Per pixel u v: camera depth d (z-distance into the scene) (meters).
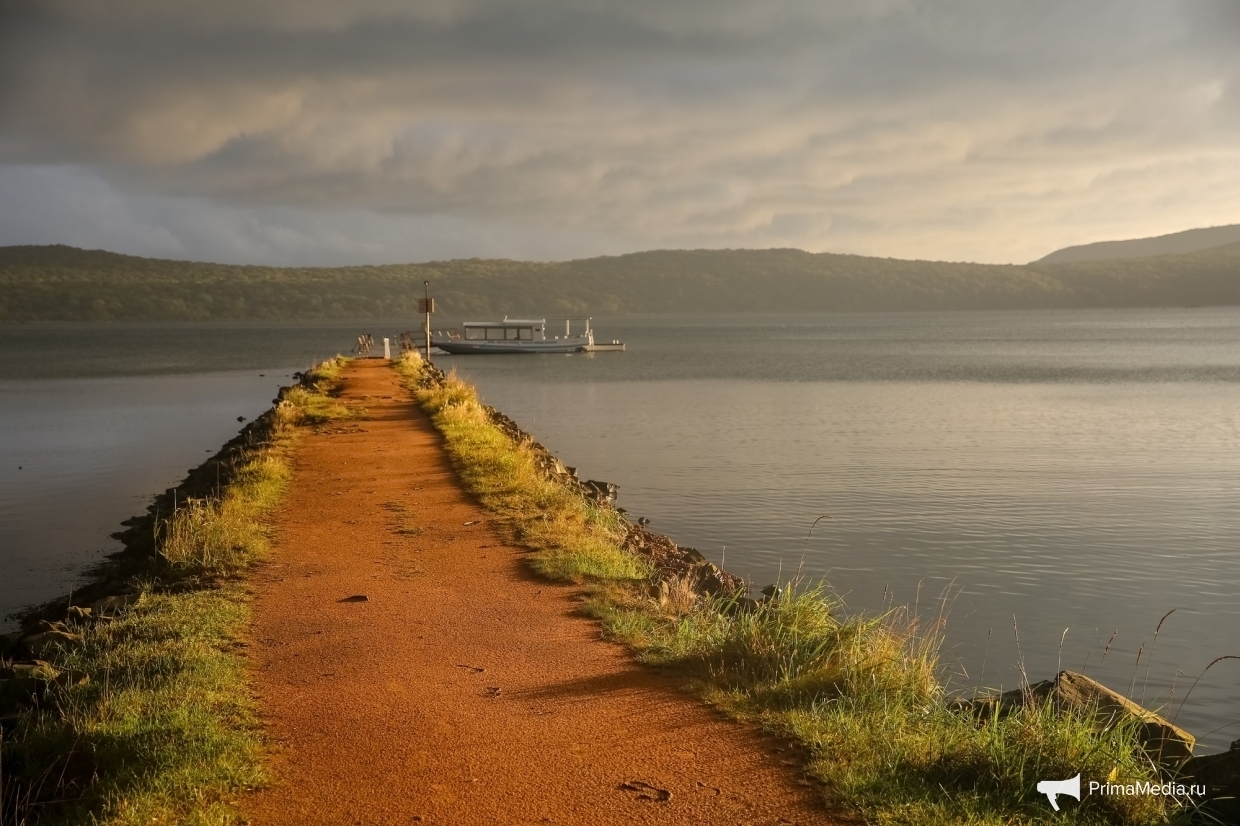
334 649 8.47
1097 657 14.06
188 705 6.96
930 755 6.25
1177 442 37.91
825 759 6.23
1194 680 13.28
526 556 11.85
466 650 8.47
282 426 24.23
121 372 81.19
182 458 32.25
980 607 16.30
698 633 8.95
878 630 8.76
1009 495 26.02
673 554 15.82
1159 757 6.66
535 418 46.47
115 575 13.04
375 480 17.17
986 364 94.00
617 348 120.06
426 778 5.99
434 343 110.31
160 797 5.62
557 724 6.85
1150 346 130.62
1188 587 17.64
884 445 36.66
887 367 89.81
